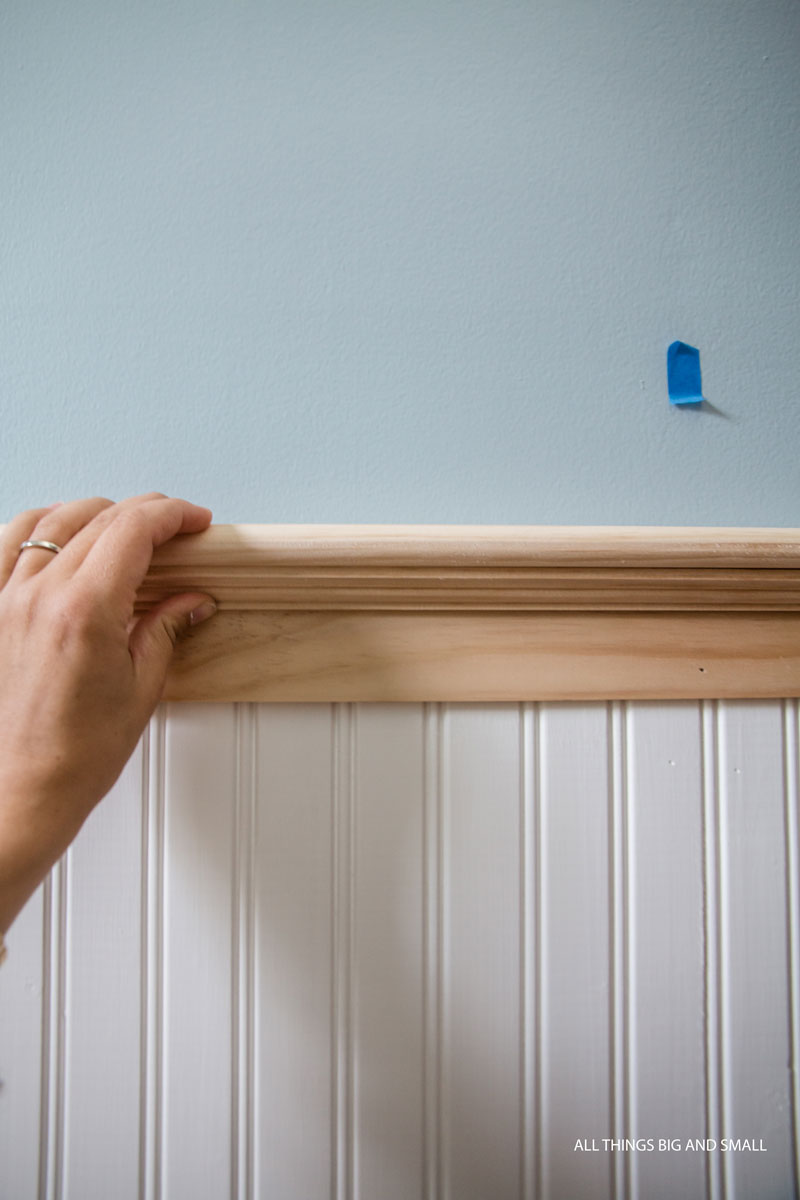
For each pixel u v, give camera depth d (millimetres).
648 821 459
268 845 442
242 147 493
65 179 489
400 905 445
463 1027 445
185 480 487
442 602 435
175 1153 432
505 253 502
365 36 498
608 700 456
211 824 440
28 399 484
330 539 406
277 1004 439
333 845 444
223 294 491
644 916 458
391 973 443
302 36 497
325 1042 440
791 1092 460
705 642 457
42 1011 431
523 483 500
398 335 497
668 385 509
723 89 516
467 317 500
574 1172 446
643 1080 454
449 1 502
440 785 449
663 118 512
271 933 440
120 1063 433
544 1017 450
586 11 509
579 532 419
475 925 448
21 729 338
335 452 492
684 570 431
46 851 330
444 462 497
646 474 506
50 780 335
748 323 514
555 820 453
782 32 522
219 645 433
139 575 371
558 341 504
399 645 440
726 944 462
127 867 437
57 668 342
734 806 464
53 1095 430
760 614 460
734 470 510
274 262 492
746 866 464
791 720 469
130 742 368
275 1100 437
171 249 490
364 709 446
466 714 450
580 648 449
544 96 505
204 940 438
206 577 414
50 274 487
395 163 498
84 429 485
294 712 444
